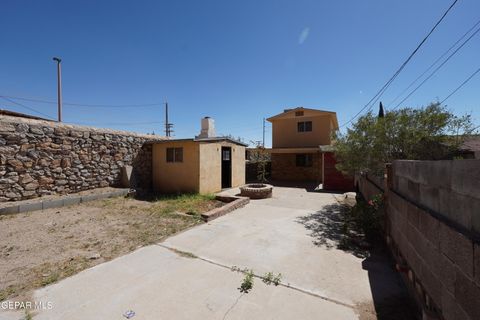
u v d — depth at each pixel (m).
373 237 4.27
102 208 6.30
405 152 4.78
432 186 2.01
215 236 4.28
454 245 1.54
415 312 2.21
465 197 1.49
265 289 2.59
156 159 9.76
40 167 6.55
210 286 2.64
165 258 3.34
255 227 4.87
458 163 1.58
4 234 4.21
